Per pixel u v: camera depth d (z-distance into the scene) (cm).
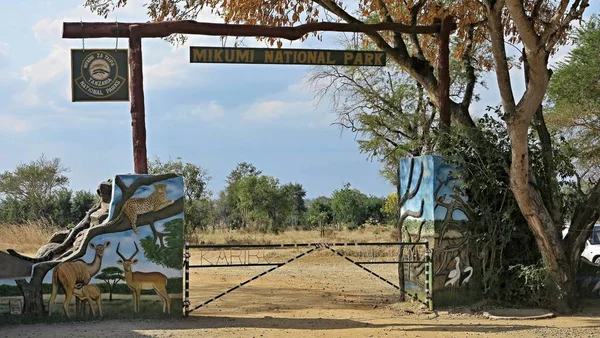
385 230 4600
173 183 1189
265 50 1313
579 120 2239
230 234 4066
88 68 1207
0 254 1123
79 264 1147
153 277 1170
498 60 1247
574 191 1365
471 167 1338
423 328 1130
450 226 1329
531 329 1118
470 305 1327
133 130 1210
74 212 4884
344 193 6019
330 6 1493
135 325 1116
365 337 1048
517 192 1269
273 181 4816
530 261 1354
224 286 1727
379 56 1368
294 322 1180
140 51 1223
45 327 1096
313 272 2192
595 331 1102
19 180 5091
